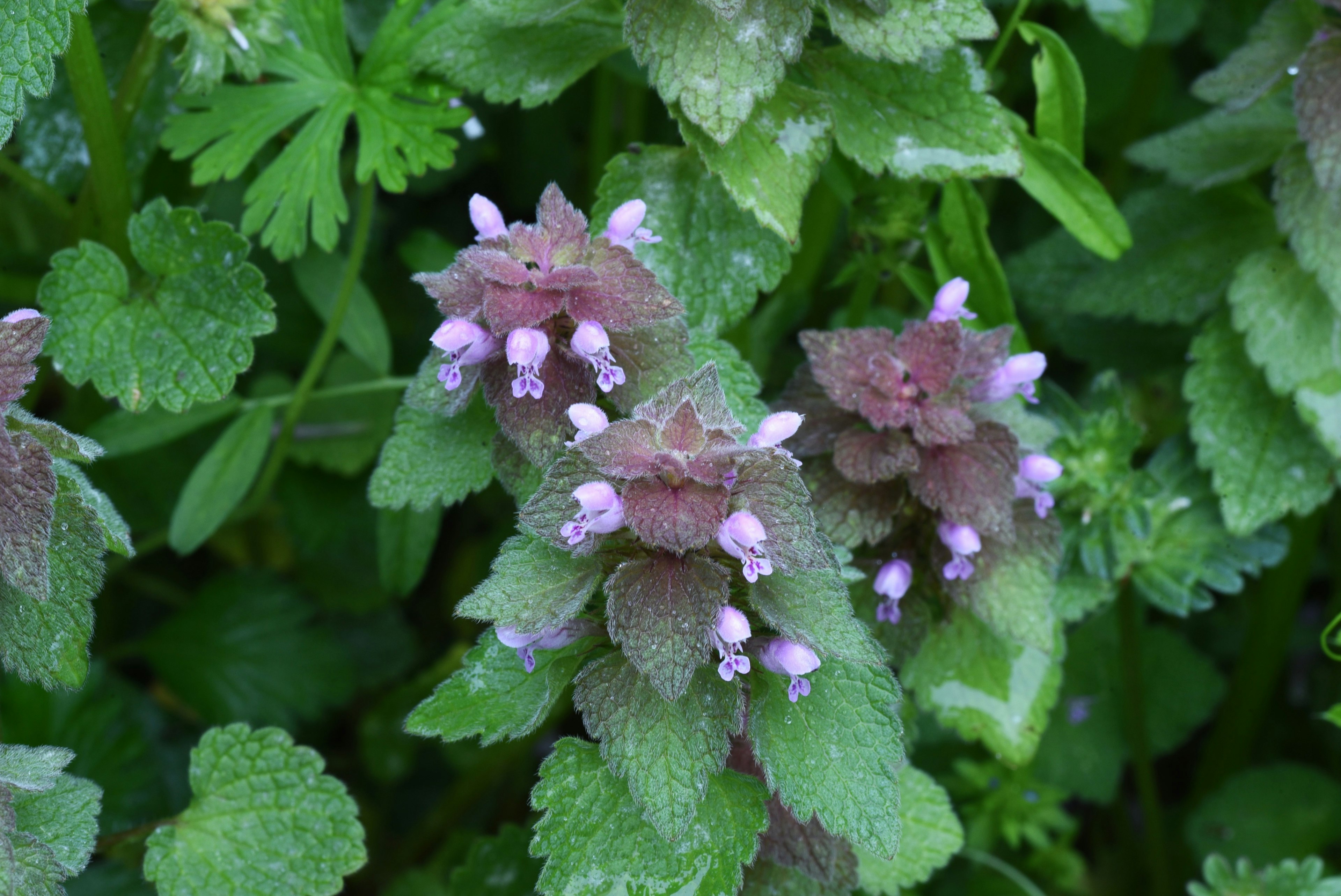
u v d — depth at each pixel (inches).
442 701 11.9
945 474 12.5
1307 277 14.3
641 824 11.6
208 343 13.2
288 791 12.8
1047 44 13.8
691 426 11.3
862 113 13.0
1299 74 13.6
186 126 13.7
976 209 13.9
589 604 12.0
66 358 13.1
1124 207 15.2
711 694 11.5
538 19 12.9
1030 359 12.6
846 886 12.5
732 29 12.3
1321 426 14.1
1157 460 14.8
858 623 11.5
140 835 12.9
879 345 12.6
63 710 14.8
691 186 13.1
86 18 13.1
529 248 11.9
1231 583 14.4
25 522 11.6
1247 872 14.2
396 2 13.7
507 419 11.8
